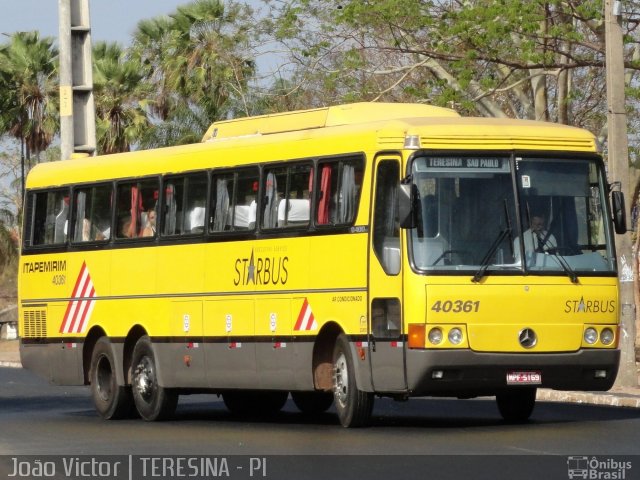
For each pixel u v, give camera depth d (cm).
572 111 7112
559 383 3191
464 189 3173
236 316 3644
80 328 4225
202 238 3772
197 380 3784
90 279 4197
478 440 3003
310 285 3409
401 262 3141
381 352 3194
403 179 3144
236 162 3688
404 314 3131
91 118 5400
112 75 10169
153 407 3925
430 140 3173
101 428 3697
